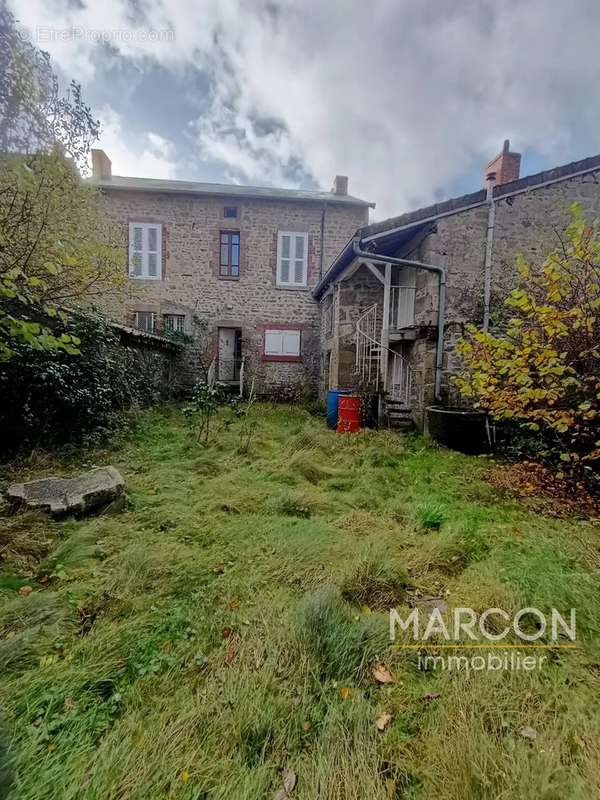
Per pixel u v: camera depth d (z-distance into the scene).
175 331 10.91
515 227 6.30
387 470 4.55
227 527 2.93
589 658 1.68
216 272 11.66
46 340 2.94
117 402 6.12
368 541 2.69
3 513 2.94
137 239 11.38
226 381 11.99
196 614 1.95
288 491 3.63
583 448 4.13
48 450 4.46
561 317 3.40
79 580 2.23
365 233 6.06
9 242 3.54
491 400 4.15
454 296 6.29
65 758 1.22
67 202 4.50
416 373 6.84
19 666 1.58
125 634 1.77
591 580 2.25
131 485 3.70
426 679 1.60
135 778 1.16
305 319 11.98
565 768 1.21
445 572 2.44
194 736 1.30
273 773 1.21
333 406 7.61
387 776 1.21
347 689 1.53
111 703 1.43
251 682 1.51
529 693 1.49
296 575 2.31
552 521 3.15
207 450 5.05
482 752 1.23
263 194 11.49
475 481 4.19
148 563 2.34
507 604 2.03
